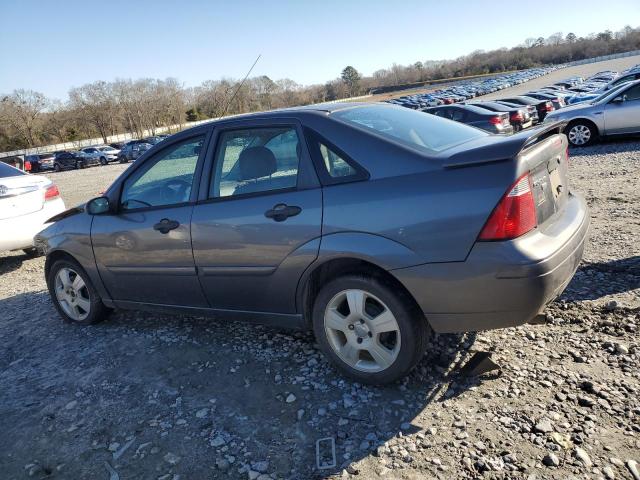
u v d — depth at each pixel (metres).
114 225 3.83
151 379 3.35
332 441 2.53
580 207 3.13
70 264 4.29
